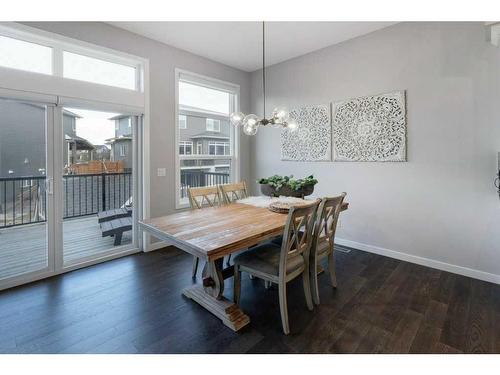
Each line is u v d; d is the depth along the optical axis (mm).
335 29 3283
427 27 2938
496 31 2199
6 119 2600
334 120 3742
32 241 2822
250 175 4934
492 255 2684
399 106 3146
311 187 3064
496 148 2600
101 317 2125
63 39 2799
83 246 3295
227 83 4480
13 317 2113
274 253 2260
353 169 3615
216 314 2121
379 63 3297
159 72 3609
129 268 3061
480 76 2646
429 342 1829
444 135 2883
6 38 2570
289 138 4293
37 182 2783
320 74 3871
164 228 2096
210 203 3160
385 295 2463
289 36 3465
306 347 1798
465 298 2395
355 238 3674
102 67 3197
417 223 3129
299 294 2520
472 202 2762
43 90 2654
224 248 1708
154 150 3609
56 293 2486
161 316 2141
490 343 1812
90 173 3244
